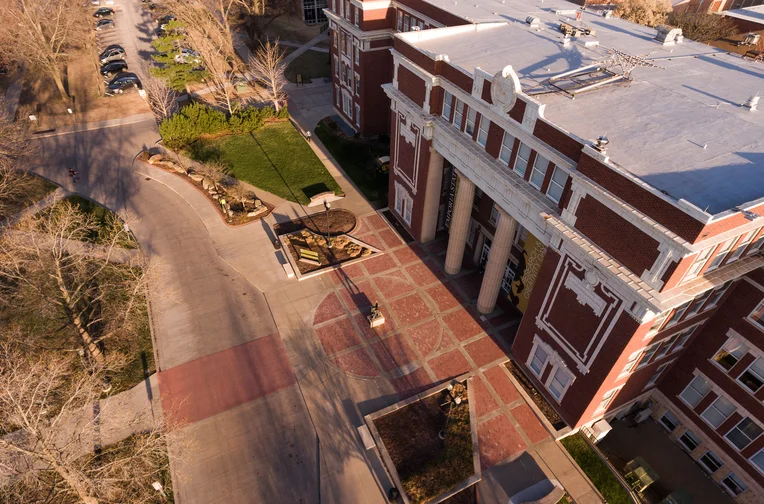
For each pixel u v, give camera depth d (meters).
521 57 27.98
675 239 15.52
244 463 22.66
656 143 19.53
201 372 26.67
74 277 28.92
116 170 43.56
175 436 21.25
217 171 42.09
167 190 41.44
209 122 47.91
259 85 60.72
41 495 19.72
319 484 21.97
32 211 37.16
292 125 52.03
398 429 24.09
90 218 36.81
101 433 21.56
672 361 23.42
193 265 33.81
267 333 29.03
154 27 76.94
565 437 24.27
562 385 23.92
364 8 42.03
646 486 22.22
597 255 18.83
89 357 25.48
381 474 22.39
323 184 42.69
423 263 34.44
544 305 23.41
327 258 34.50
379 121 49.09
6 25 51.16
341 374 26.73
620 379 21.55
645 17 52.34
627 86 24.44
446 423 24.22
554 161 20.50
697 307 19.95
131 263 30.41
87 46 65.19
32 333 28.20
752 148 19.23
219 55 55.84
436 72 27.55
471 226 34.31
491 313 30.61
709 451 23.14
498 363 27.58
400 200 37.16
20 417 16.38
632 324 18.38
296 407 25.08
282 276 33.06
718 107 22.30
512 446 23.66
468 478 22.20
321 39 75.94
